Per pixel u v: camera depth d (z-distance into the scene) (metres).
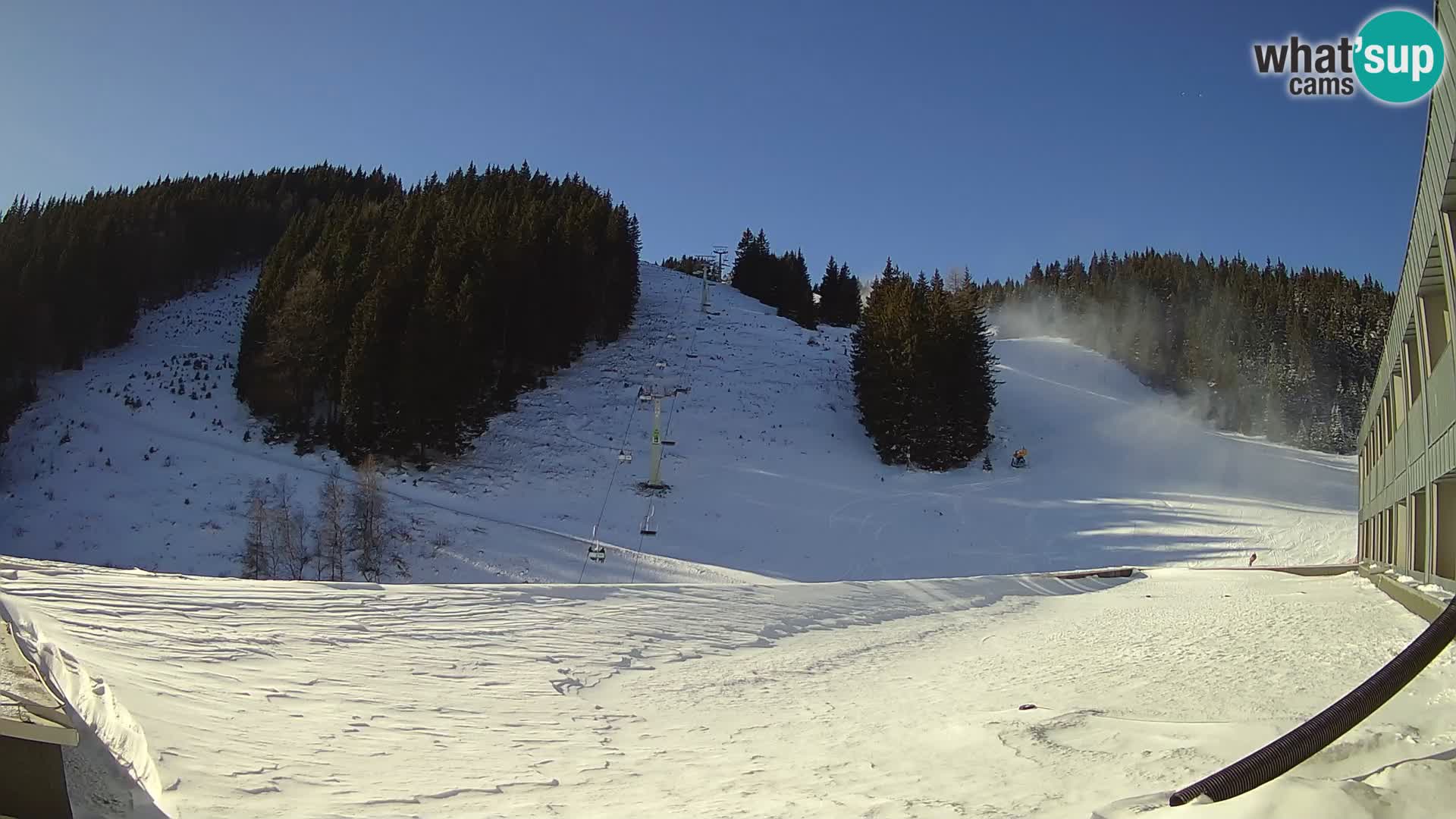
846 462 52.78
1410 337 19.64
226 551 35.25
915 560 40.12
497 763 6.84
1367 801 4.15
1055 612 23.75
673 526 41.88
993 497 48.91
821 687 12.09
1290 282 101.25
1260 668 12.21
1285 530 44.50
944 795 5.96
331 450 46.16
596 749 7.72
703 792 6.23
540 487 44.94
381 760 6.48
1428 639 5.03
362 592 15.32
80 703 6.38
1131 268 110.25
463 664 11.28
